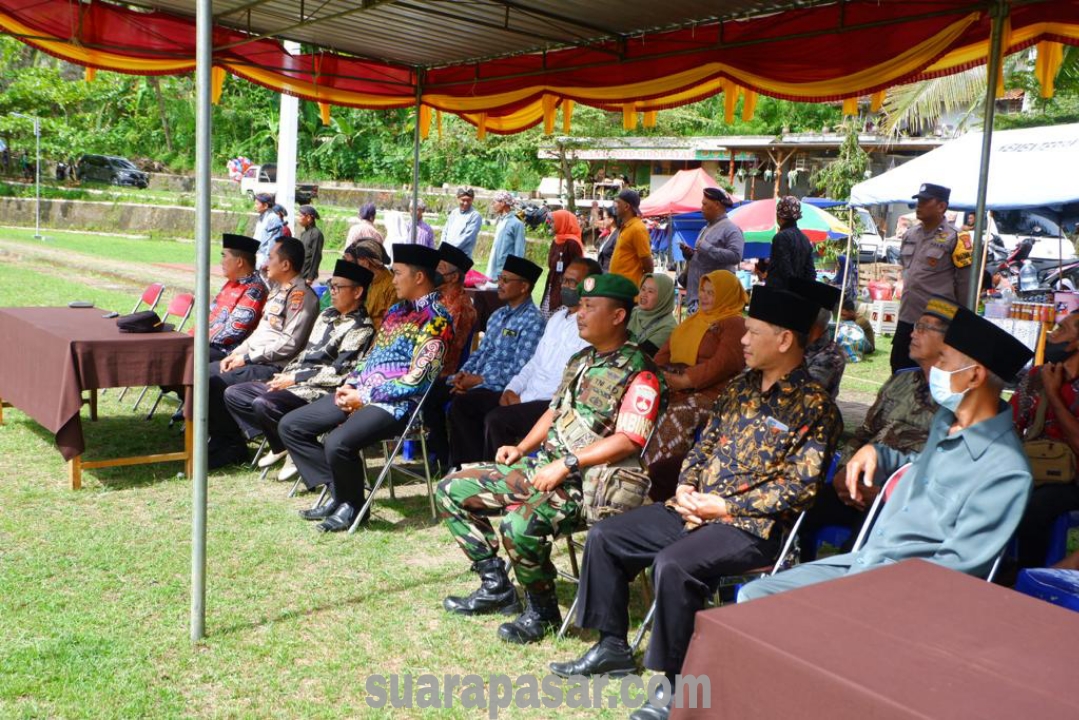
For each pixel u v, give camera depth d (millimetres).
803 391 3328
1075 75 13016
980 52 5652
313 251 11438
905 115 13789
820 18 5848
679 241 14766
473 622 4035
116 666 3484
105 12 7457
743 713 1905
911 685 1712
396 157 38938
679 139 25641
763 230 14820
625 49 7074
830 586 2215
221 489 5750
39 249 20391
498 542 4195
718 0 5918
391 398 5020
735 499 3332
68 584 4203
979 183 5246
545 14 6523
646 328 5672
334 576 4465
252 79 8242
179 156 41750
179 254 22328
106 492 5555
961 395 2838
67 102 32156
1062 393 4145
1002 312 11359
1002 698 1677
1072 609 2566
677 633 3170
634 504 3750
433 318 5062
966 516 2742
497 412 5199
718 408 3574
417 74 9039
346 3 6801
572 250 8961
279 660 3611
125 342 5484
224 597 4156
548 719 3281
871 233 21016
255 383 5980
